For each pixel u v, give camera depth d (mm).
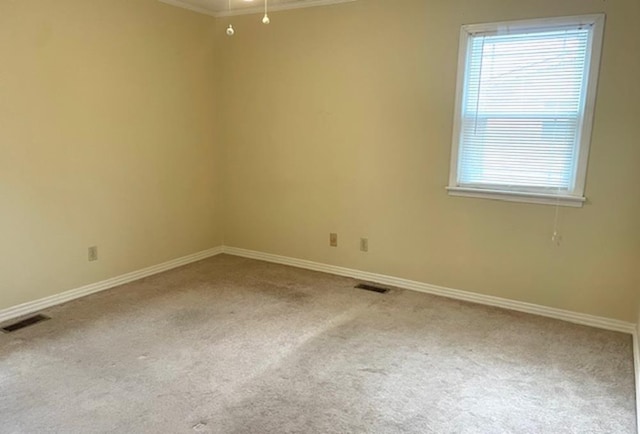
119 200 3732
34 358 2539
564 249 3197
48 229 3244
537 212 3246
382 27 3611
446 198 3570
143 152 3887
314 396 2230
